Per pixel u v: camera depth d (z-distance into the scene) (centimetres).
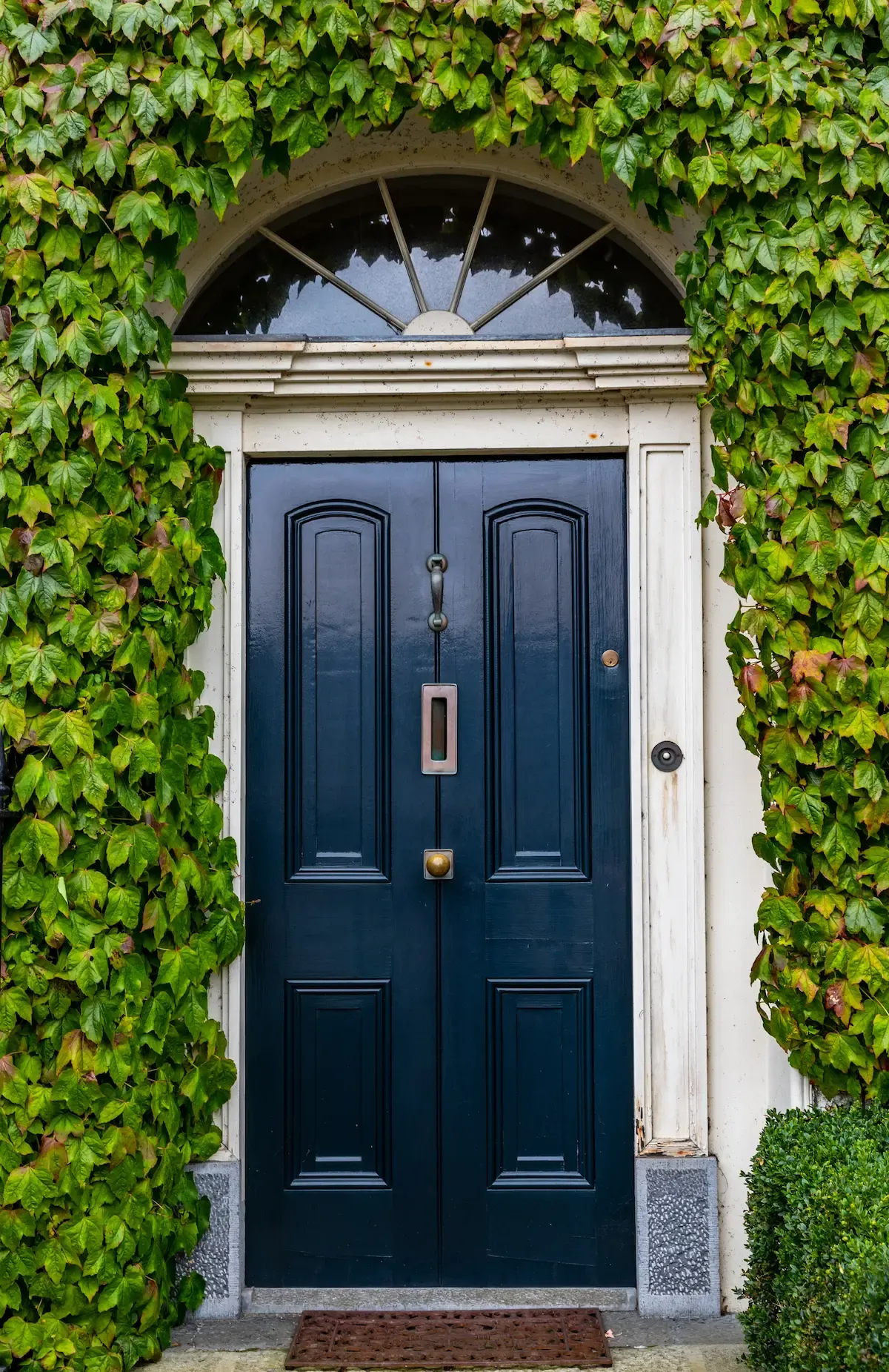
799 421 292
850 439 289
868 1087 288
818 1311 230
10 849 284
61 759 283
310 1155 333
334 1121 333
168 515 302
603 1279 328
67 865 285
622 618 337
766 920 294
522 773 337
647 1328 311
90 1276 280
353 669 339
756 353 295
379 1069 334
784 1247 253
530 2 296
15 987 283
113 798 290
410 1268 329
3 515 287
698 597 328
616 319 339
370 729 338
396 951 335
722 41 290
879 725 284
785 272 288
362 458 340
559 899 334
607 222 338
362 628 340
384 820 336
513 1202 330
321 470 341
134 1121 288
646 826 326
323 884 335
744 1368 288
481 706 337
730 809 329
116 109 290
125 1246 284
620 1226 328
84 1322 282
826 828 289
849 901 289
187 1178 316
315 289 341
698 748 326
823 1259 233
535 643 338
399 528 340
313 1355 295
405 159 337
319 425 336
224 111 294
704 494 332
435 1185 331
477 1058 333
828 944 287
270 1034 333
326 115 306
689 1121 322
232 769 328
